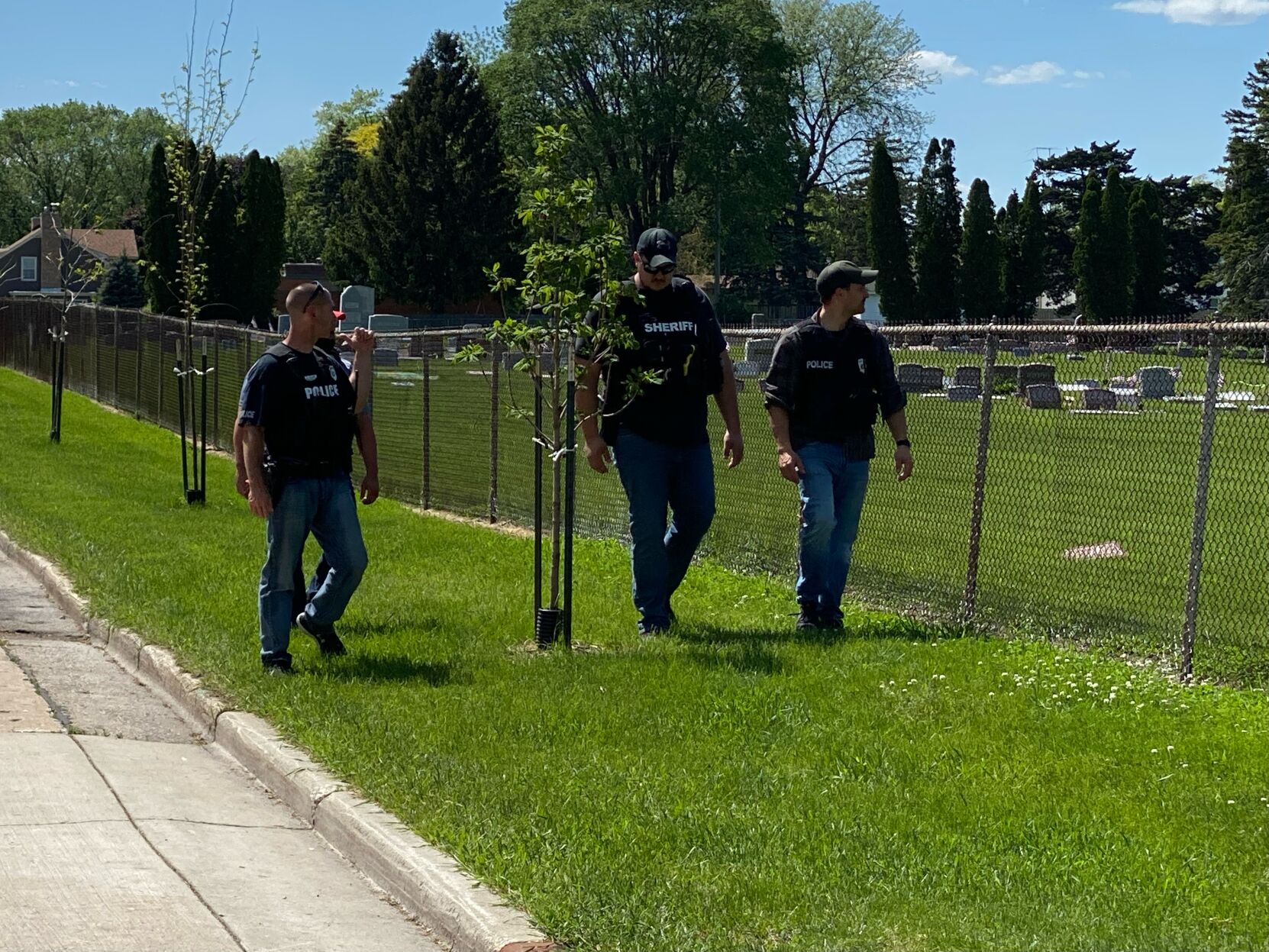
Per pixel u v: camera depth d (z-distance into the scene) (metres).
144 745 11.06
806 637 12.71
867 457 13.12
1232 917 8.92
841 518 13.12
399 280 83.12
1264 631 12.74
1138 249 82.94
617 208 85.50
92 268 25.30
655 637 12.78
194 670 11.91
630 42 82.00
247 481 11.88
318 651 12.32
